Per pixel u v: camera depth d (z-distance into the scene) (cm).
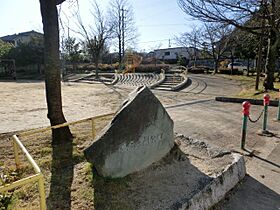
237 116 805
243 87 1688
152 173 337
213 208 297
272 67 1307
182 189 296
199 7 1190
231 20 1187
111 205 268
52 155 425
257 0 1136
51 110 488
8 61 3441
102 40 2925
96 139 325
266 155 455
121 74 2838
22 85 2327
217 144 519
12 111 988
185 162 368
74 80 2919
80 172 352
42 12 459
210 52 3547
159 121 359
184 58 4309
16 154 369
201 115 824
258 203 308
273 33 1273
